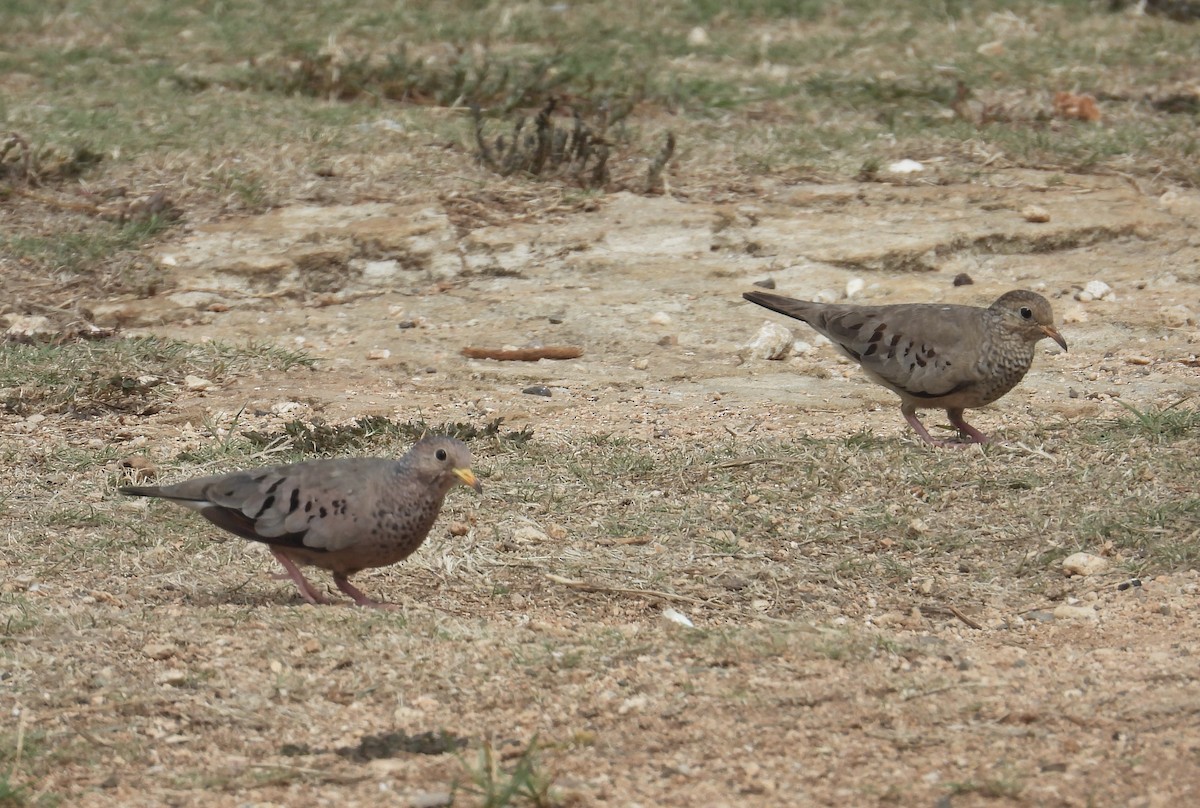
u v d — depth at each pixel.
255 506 9.06
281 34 24.81
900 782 7.24
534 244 17.27
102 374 14.04
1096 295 16.06
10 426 12.98
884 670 8.55
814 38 25.41
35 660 8.53
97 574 9.95
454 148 19.66
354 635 8.89
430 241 17.17
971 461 11.83
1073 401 13.47
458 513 11.02
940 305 12.63
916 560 10.28
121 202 17.91
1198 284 16.47
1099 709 7.97
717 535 10.61
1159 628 9.09
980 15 26.69
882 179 19.22
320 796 7.17
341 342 15.29
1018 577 9.99
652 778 7.31
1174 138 20.30
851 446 12.20
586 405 13.59
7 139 19.05
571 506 11.16
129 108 20.67
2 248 16.70
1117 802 7.00
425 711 8.04
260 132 19.69
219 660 8.57
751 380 14.29
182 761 7.55
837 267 16.77
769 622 9.28
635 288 16.39
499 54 23.97
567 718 7.97
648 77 22.78
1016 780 7.18
